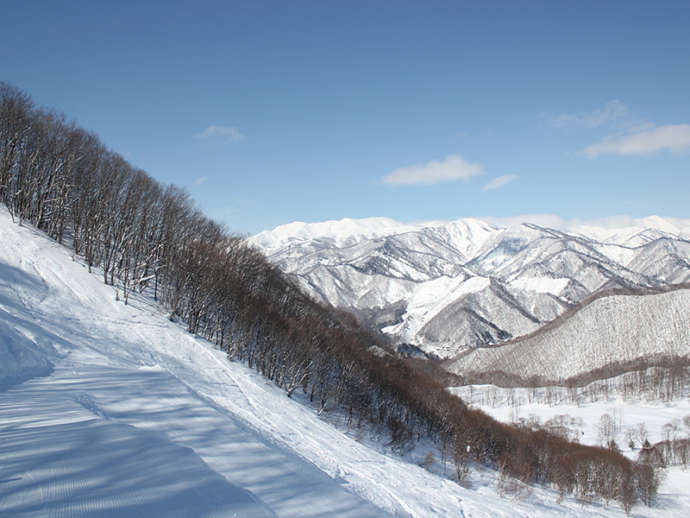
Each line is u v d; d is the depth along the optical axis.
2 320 32.12
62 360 30.97
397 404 76.75
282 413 40.78
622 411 146.88
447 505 31.42
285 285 109.12
